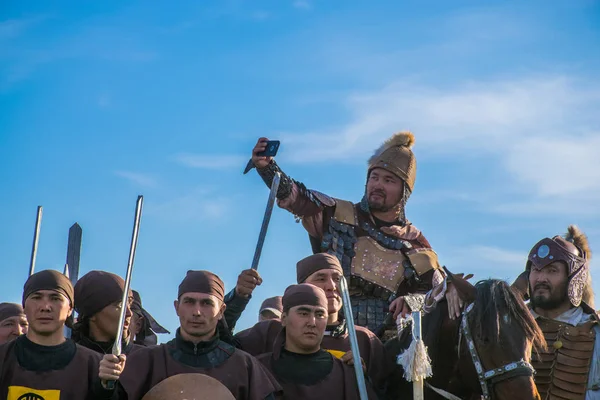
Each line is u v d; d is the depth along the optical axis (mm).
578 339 12344
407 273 12578
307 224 12781
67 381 9578
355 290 12484
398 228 12828
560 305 12547
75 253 11930
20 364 9562
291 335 10477
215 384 9711
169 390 9633
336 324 11172
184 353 10047
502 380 10203
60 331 9734
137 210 9828
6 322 11852
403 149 12969
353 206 12906
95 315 10656
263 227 11438
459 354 10492
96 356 9805
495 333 10266
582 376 12203
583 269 12570
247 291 10984
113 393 9539
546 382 12242
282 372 10430
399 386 11047
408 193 12922
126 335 10852
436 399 10797
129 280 9648
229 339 10688
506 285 10492
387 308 12430
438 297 10914
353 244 12664
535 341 10602
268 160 12352
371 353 11094
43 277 9750
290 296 10523
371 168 12930
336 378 10492
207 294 10117
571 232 13125
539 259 12578
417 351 10141
